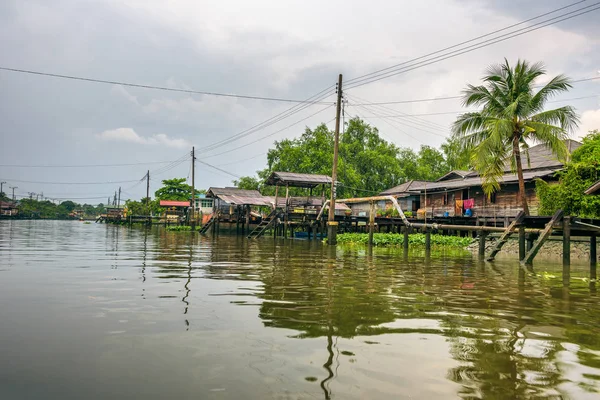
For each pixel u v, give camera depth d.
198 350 4.14
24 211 105.44
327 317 5.62
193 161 49.34
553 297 7.68
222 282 8.59
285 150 53.31
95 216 145.50
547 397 3.21
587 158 20.52
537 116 20.61
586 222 14.84
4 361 3.81
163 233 40.62
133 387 3.27
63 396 3.10
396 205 21.17
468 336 4.86
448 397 3.18
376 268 12.02
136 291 7.35
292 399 3.07
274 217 33.03
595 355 4.24
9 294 6.98
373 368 3.74
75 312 5.70
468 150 22.20
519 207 27.61
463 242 25.92
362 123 60.06
